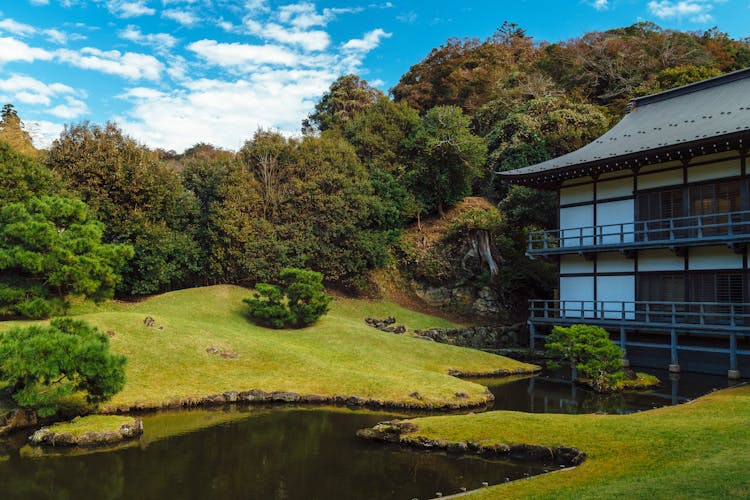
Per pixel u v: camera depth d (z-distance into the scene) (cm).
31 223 2323
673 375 2509
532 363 3102
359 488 1137
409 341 3027
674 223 2631
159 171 3509
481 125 5628
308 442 1494
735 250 2389
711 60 5831
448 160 4606
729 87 3036
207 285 3825
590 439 1265
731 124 2416
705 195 2533
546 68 6469
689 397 2072
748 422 1252
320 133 5662
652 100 3438
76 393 1834
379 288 4138
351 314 3656
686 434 1186
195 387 2069
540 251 3102
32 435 1495
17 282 2417
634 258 2797
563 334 2395
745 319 2375
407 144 4797
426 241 4428
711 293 2500
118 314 2538
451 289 4147
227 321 3059
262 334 2866
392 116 5003
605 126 4522
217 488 1148
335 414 1847
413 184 4659
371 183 4284
